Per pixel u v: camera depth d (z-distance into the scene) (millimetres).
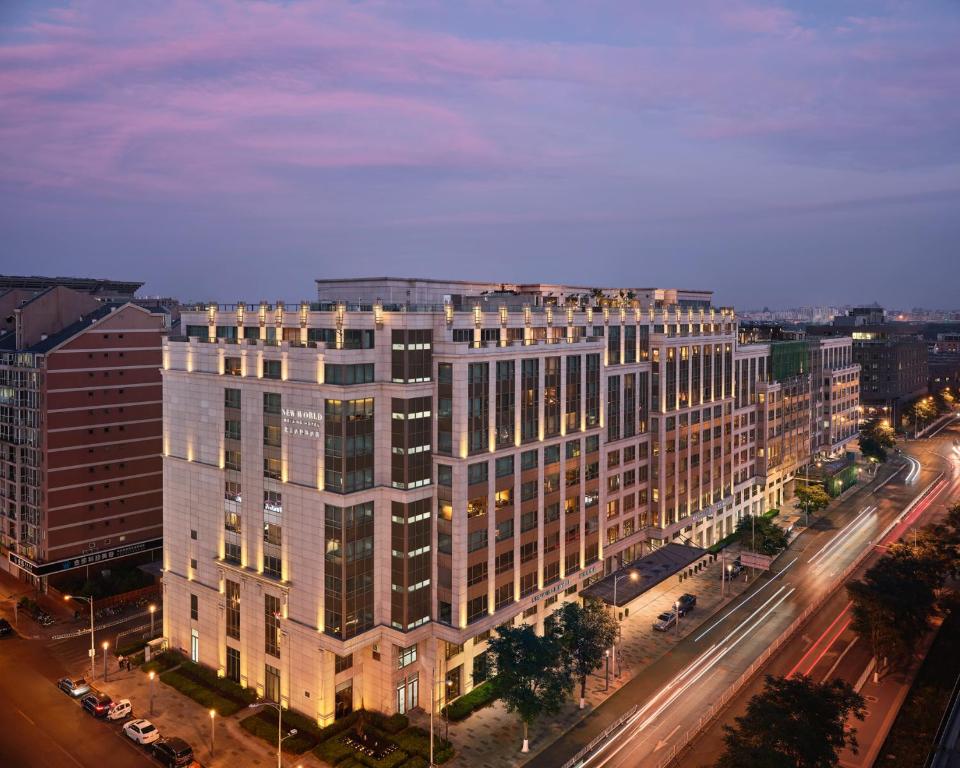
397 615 77250
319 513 75125
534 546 89812
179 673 86500
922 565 94250
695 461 130000
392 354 77125
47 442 109000
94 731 74438
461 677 82000
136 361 118688
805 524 148500
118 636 97188
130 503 118625
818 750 57125
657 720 76000
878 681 83625
